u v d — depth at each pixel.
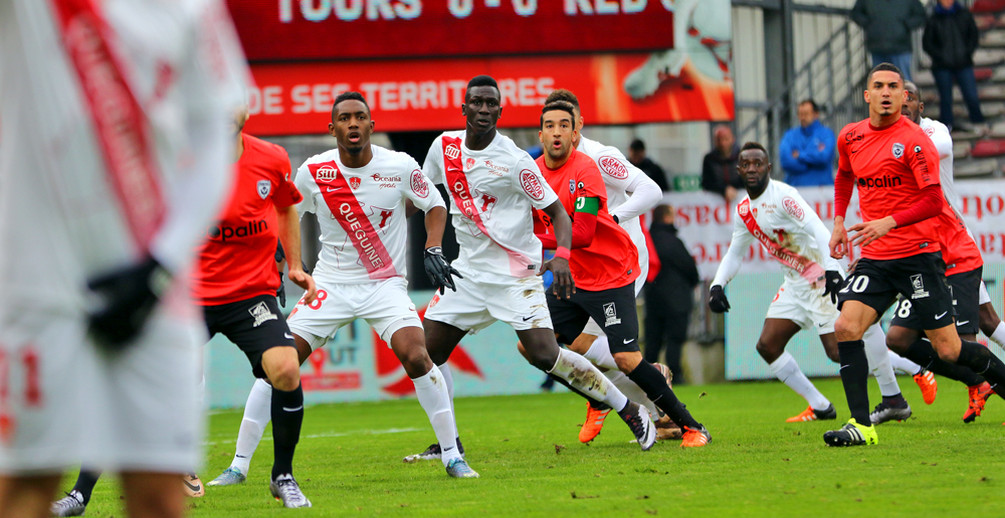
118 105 7.66
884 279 22.03
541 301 21.59
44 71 7.60
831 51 56.69
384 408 40.66
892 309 44.38
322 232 20.89
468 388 44.56
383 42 44.88
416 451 25.41
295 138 46.22
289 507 15.87
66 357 7.50
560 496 16.14
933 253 22.05
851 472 17.53
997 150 55.88
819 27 58.81
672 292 44.16
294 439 16.25
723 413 32.53
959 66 53.06
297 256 17.67
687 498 15.41
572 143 24.55
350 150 20.19
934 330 22.56
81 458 7.54
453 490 17.36
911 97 26.38
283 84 44.72
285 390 16.03
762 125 55.81
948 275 26.27
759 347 29.09
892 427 25.48
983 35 59.31
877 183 22.08
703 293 45.97
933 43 53.16
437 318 22.39
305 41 44.53
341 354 43.69
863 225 20.80
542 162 23.61
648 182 25.77
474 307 22.06
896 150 21.64
